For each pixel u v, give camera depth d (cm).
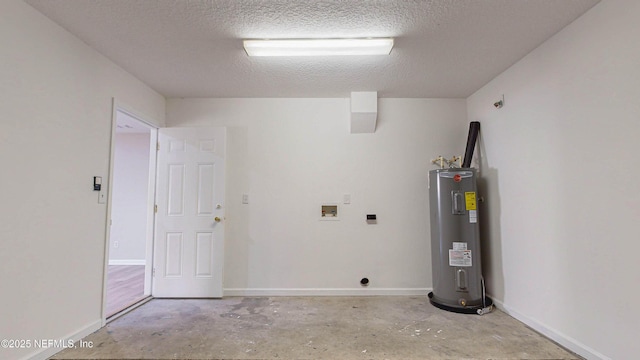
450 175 308
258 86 330
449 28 223
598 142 195
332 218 354
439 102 366
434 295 316
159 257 341
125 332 247
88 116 245
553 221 231
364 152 361
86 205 241
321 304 318
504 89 292
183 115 364
